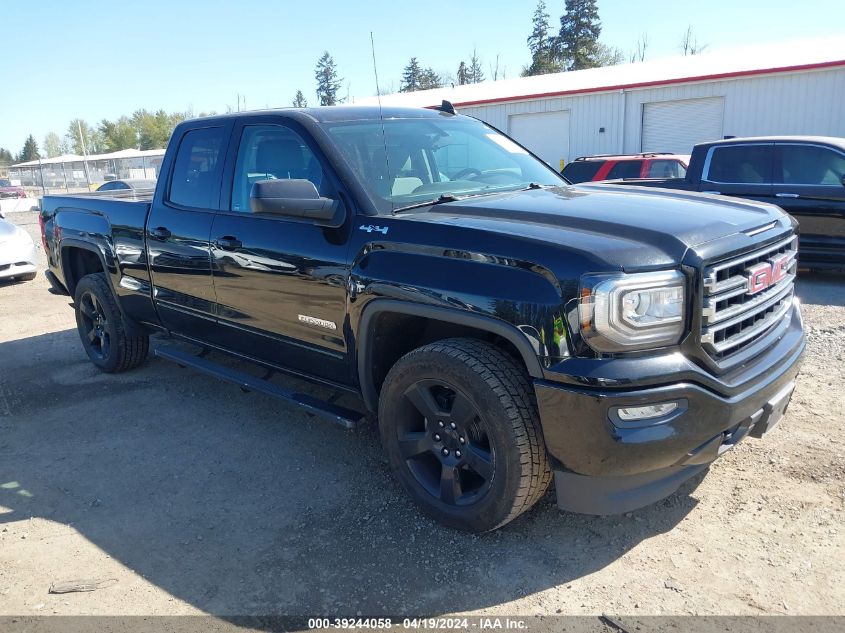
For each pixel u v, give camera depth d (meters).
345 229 3.35
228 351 4.44
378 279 3.12
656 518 3.20
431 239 2.99
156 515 3.46
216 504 3.54
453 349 2.94
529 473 2.81
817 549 2.89
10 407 5.07
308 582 2.86
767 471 3.54
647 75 20.84
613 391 2.53
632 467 2.62
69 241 5.59
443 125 4.28
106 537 3.28
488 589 2.76
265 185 3.21
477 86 28.08
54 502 3.64
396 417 3.25
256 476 3.82
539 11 67.88
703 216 3.00
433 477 3.26
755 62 19.02
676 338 2.63
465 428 2.98
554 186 4.07
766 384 2.89
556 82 24.06
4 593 2.88
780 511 3.18
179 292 4.52
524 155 4.54
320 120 3.79
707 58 22.78
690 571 2.80
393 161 3.69
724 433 2.82
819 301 7.48
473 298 2.79
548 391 2.63
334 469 3.86
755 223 3.05
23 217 28.28
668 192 3.77
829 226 8.27
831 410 4.26
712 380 2.67
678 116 19.52
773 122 17.84
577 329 2.55
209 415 4.74
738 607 2.58
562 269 2.58
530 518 3.25
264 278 3.78
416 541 3.11
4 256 10.20
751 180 8.77
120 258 5.03
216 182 4.23
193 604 2.75
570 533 3.12
